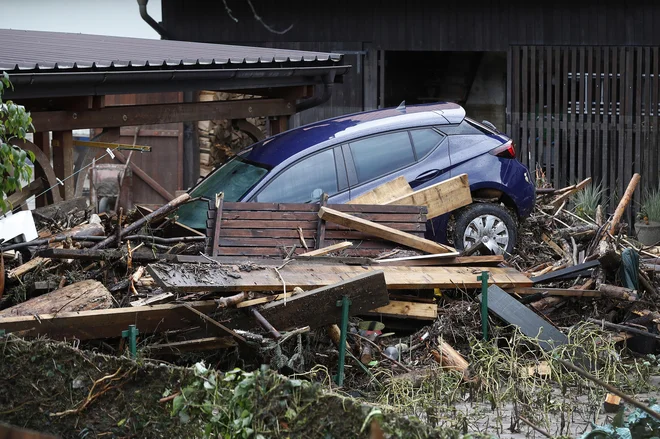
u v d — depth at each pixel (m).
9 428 3.78
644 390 7.74
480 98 21.88
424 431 4.64
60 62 11.37
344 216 10.20
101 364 5.71
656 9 19.47
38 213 10.91
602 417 7.00
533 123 19.91
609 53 19.70
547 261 11.83
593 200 18.05
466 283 8.96
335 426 4.84
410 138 11.73
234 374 5.14
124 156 19.03
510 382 7.18
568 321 9.34
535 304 9.27
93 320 7.41
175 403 5.22
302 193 11.17
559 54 19.61
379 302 7.81
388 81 21.97
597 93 19.62
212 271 8.22
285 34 20.30
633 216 19.58
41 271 8.98
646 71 19.52
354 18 20.09
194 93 19.23
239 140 20.16
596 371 7.57
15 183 8.85
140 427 5.53
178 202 10.77
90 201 18.70
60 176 12.36
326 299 7.63
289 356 7.78
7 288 8.73
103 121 12.59
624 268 9.55
